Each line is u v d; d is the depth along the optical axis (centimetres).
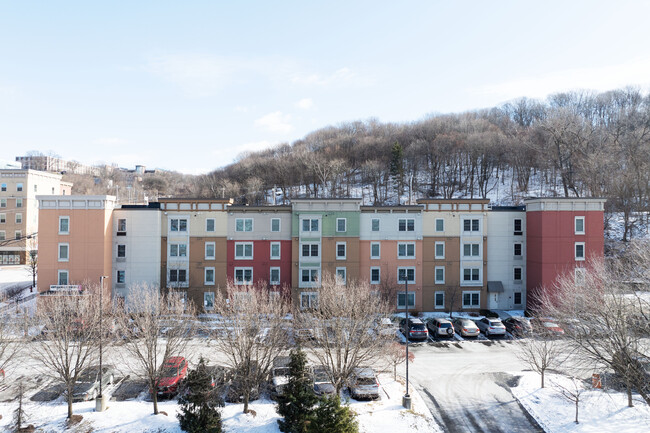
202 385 1948
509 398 2359
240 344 2278
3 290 5141
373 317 2547
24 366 2680
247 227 4244
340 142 13725
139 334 2412
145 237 4134
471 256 4309
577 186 7781
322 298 2780
